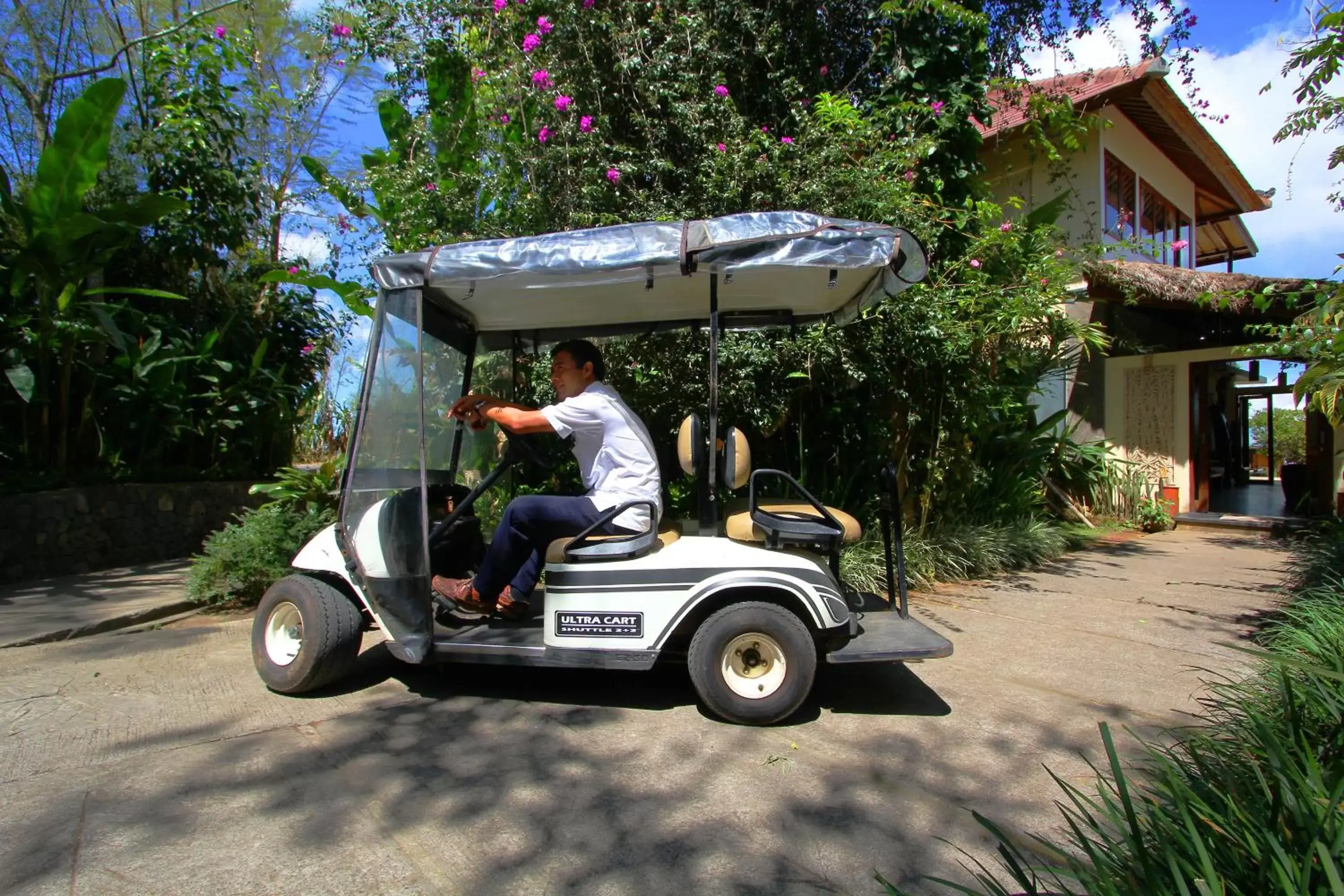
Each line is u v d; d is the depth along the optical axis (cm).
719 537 395
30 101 938
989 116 770
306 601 390
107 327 718
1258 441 2336
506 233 655
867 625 410
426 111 750
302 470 754
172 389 815
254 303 997
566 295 428
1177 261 1440
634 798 291
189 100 933
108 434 802
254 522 614
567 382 418
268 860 247
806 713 379
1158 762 254
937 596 621
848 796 294
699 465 389
